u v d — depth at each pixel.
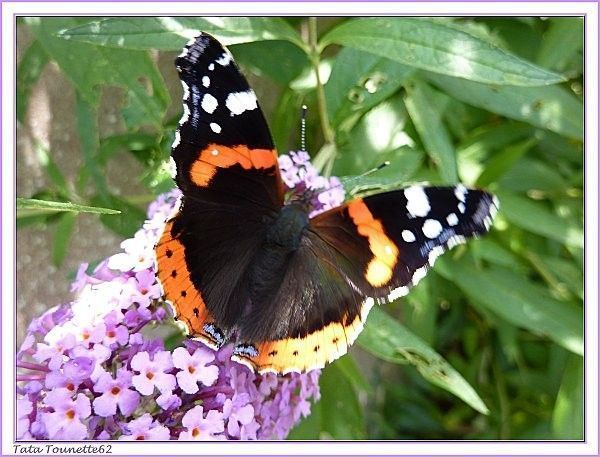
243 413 0.10
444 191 0.10
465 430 0.20
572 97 0.14
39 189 0.15
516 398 0.19
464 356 0.20
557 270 0.16
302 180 0.12
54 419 0.09
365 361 0.21
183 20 0.12
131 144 0.14
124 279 0.10
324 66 0.15
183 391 0.10
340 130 0.14
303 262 0.11
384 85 0.13
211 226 0.10
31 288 0.16
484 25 0.15
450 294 0.17
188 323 0.10
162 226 0.10
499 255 0.15
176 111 0.16
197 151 0.10
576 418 0.15
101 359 0.09
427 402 0.20
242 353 0.10
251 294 0.10
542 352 0.19
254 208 0.11
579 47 0.14
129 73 0.12
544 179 0.16
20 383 0.10
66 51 0.12
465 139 0.16
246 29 0.12
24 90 0.14
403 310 0.17
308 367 0.10
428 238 0.10
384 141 0.14
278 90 0.18
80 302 0.10
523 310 0.15
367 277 0.10
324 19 0.16
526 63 0.11
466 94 0.14
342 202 0.12
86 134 0.13
